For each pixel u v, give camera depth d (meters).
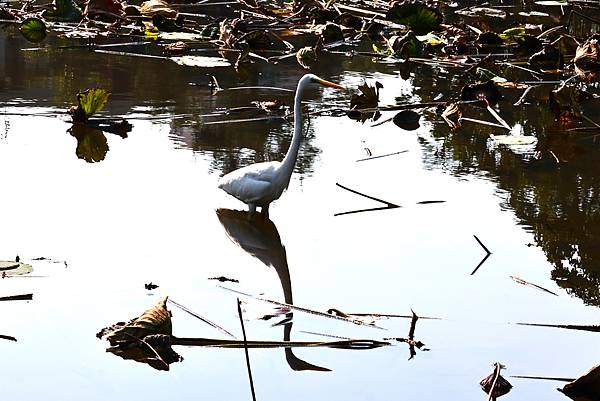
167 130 14.73
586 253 10.59
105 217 10.93
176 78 18.41
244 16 24.94
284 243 10.49
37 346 7.99
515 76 20.08
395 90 18.36
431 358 8.09
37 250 9.88
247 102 16.78
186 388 7.43
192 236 10.53
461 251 10.48
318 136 14.92
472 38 23.09
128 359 7.87
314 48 21.44
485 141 15.09
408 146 14.62
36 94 16.47
